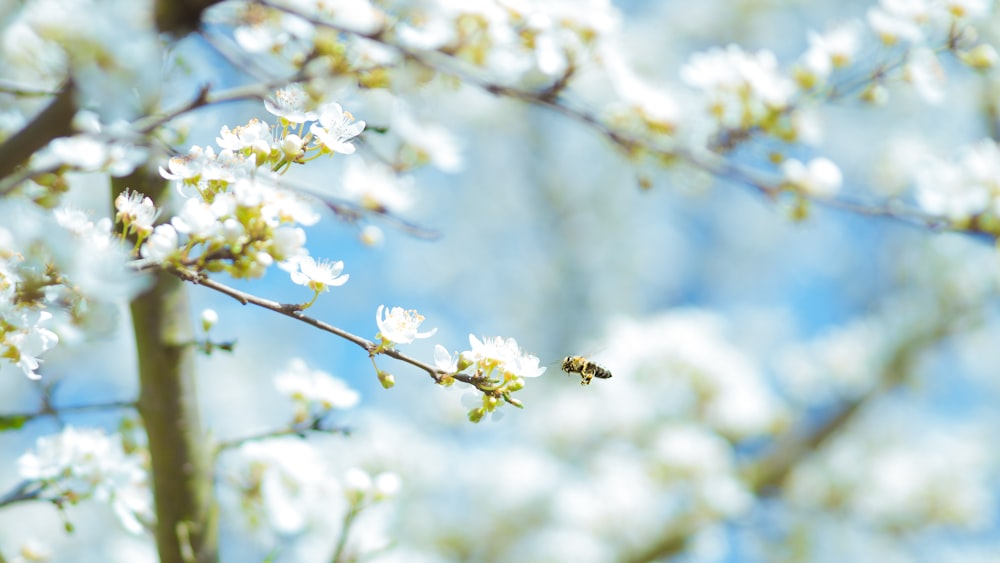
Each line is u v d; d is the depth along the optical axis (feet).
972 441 31.50
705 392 25.71
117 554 14.76
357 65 8.45
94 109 6.93
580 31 10.29
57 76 6.78
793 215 11.67
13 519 21.83
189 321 10.53
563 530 25.35
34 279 6.35
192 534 10.39
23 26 6.43
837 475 28.30
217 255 6.36
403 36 8.58
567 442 27.48
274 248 6.38
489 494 26.50
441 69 8.10
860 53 12.54
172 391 10.27
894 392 31.42
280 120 7.07
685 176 11.63
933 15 11.98
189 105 7.07
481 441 28.71
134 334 10.31
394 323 6.81
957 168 11.96
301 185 8.37
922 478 27.84
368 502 10.78
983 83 27.43
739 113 11.89
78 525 22.06
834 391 29.76
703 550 25.45
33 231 6.31
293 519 10.88
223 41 7.86
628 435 26.45
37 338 6.57
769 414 26.14
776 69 12.71
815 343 30.63
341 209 8.47
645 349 25.52
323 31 8.11
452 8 8.80
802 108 12.04
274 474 10.91
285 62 8.61
